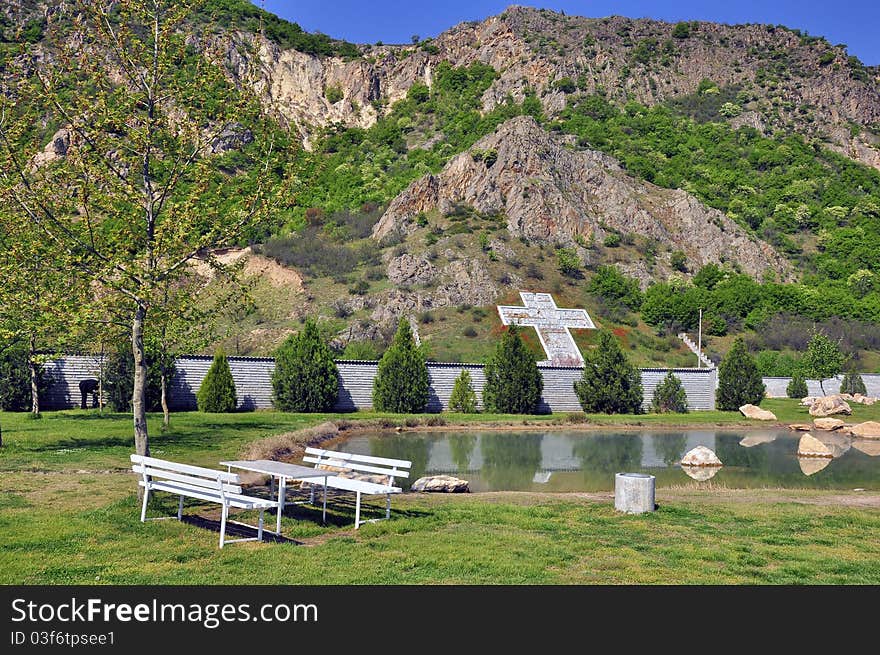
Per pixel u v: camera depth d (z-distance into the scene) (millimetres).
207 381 39281
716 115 175375
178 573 9086
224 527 10273
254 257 83125
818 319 93438
